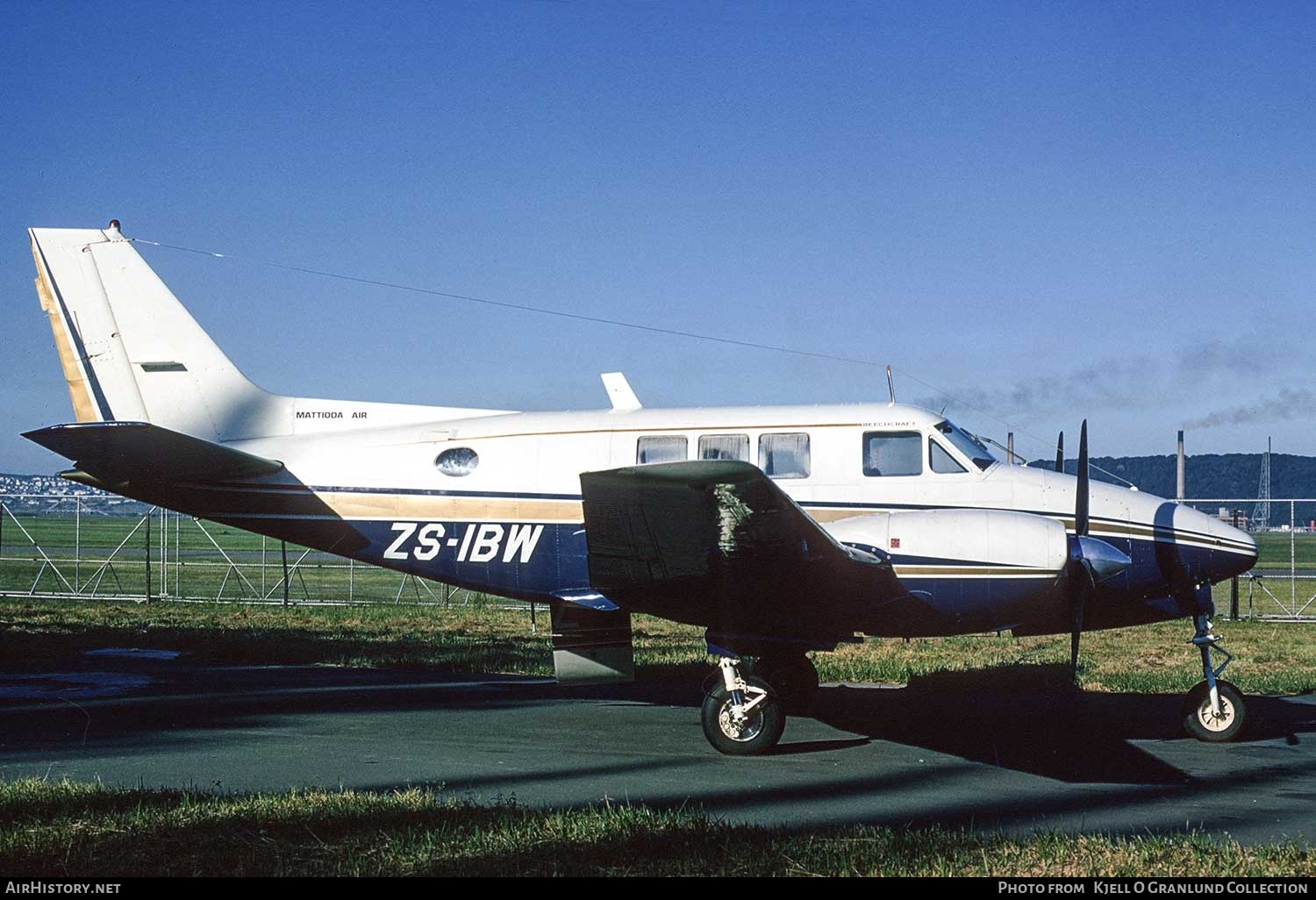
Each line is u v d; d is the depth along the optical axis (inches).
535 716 407.8
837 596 354.3
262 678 502.0
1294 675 521.3
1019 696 465.7
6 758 320.8
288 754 330.0
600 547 333.1
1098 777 306.5
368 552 446.0
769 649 355.9
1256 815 261.7
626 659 429.7
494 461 436.1
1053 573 349.4
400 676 513.3
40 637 634.2
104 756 324.2
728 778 303.9
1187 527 394.6
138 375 470.3
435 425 453.1
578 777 303.1
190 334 473.4
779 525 315.9
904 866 213.8
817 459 414.6
